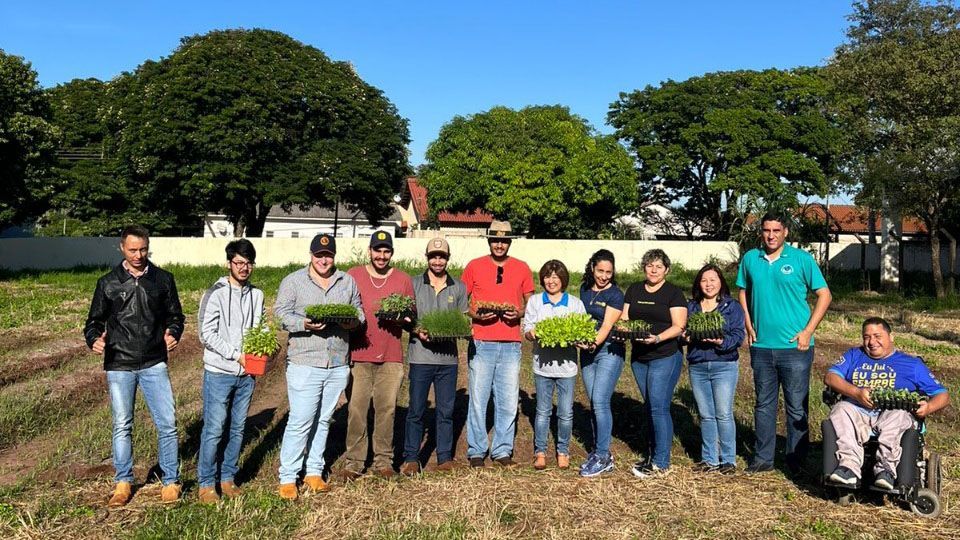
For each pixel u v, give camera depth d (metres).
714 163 37.53
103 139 36.12
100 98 39.53
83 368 10.73
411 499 5.75
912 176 22.08
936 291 23.22
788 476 6.37
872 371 5.92
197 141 30.44
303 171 32.84
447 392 6.61
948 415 8.46
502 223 6.72
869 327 5.95
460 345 12.88
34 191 26.55
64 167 36.97
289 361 5.96
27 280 24.41
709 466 6.52
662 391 6.43
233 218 35.91
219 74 31.47
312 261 6.09
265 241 32.50
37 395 8.84
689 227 43.59
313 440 6.01
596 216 39.03
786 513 5.54
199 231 47.94
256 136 31.31
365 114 36.03
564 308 6.67
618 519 5.41
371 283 6.41
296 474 5.84
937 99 22.19
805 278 6.34
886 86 23.16
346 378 6.05
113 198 36.81
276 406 8.71
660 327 6.43
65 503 5.57
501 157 37.12
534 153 37.31
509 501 5.73
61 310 16.81
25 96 25.89
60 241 33.25
